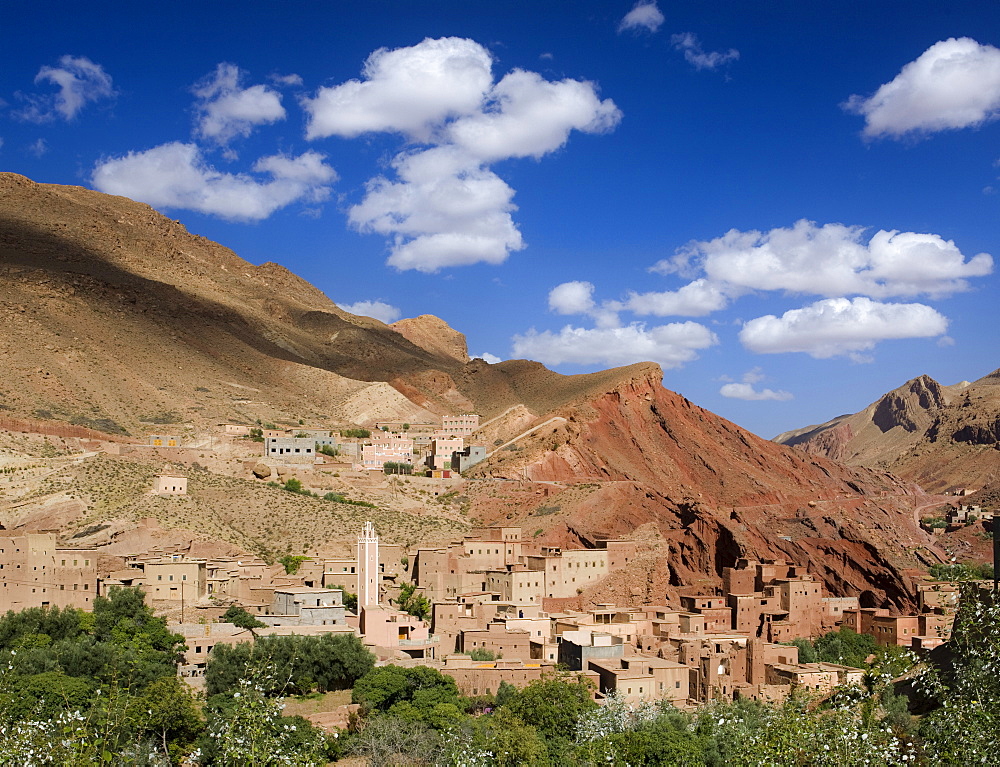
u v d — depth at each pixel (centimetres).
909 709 7300
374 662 13138
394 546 19012
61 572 14700
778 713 7325
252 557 17850
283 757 6025
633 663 13650
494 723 10731
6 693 8694
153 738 8881
